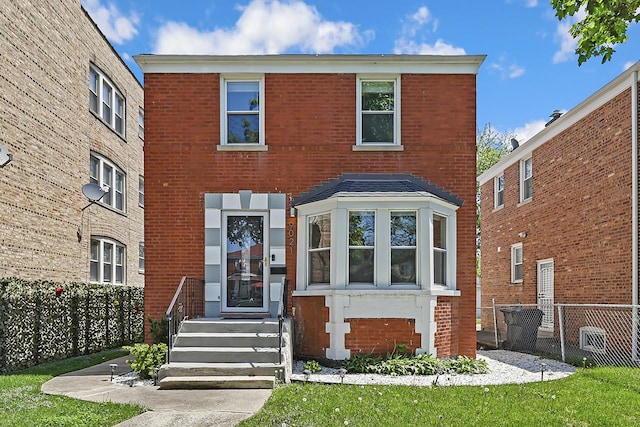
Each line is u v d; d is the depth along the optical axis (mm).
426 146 10430
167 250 10219
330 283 9266
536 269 15008
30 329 9852
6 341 9008
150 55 10352
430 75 10555
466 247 10188
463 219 10266
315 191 10352
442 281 9750
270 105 10516
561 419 5406
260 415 5559
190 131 10438
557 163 13758
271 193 10328
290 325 8914
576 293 12617
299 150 10422
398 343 8867
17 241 10664
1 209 10102
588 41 6363
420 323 8906
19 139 10812
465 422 5293
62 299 11242
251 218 10445
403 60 10477
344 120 10492
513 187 17000
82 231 13836
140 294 16469
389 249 9188
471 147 10422
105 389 7133
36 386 7332
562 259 13375
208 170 10367
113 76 16469
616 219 10969
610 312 11117
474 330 9930
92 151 14734
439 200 9438
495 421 5332
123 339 14836
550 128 13938
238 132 10586
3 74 10266
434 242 9672
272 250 10180
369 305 8906
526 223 15805
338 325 8844
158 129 10414
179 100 10484
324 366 8945
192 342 8391
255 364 7738
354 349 8836
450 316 9484
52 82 12281
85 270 13977
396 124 10539
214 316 10016
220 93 10516
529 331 12094
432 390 6754
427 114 10492
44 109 11883
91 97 14930
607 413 5652
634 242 10258
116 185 17031
